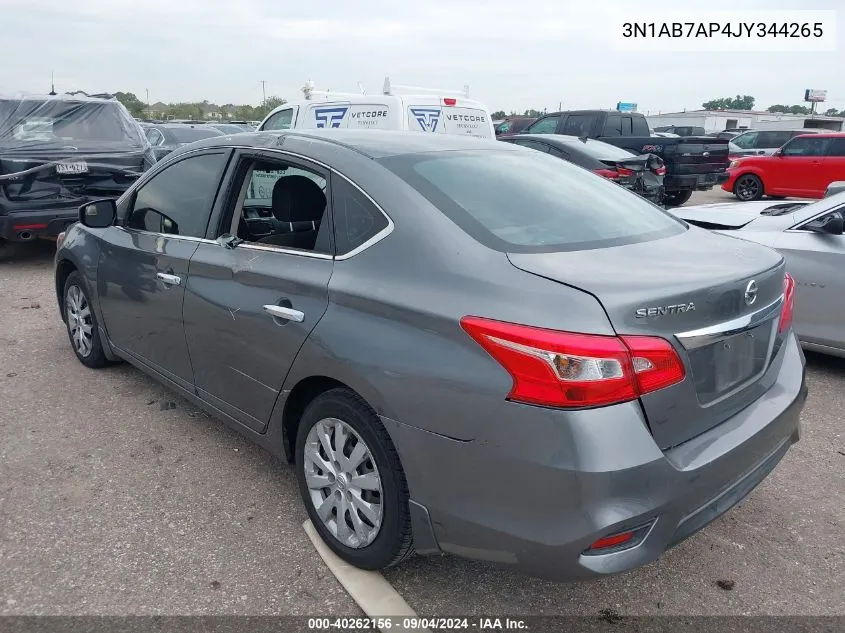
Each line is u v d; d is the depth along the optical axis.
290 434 3.09
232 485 3.42
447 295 2.35
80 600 2.60
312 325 2.71
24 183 7.54
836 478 3.59
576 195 3.08
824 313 4.89
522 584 2.75
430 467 2.35
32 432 3.94
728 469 2.39
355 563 2.76
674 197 14.47
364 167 2.83
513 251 2.43
